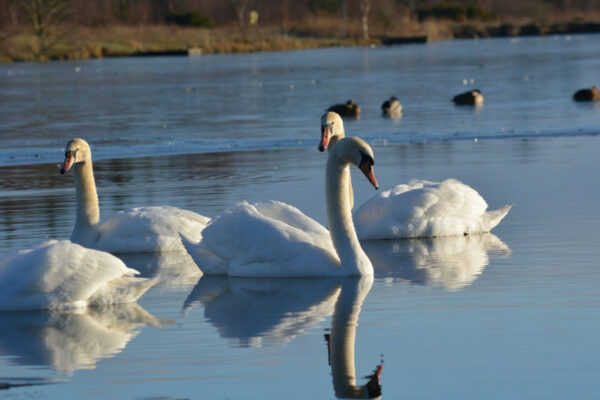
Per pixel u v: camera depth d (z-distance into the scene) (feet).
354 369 29.45
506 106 130.93
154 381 28.86
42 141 100.68
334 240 43.19
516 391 27.04
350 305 37.68
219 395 27.45
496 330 33.17
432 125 109.60
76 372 30.07
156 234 50.93
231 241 44.21
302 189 66.23
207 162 83.05
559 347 30.94
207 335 33.96
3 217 58.95
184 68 234.79
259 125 112.27
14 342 33.65
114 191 68.44
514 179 68.54
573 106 127.03
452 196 53.01
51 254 38.86
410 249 49.21
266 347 32.17
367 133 103.60
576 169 72.23
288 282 42.47
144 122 117.91
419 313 35.94
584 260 43.98
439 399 26.63
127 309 38.60
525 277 41.22
